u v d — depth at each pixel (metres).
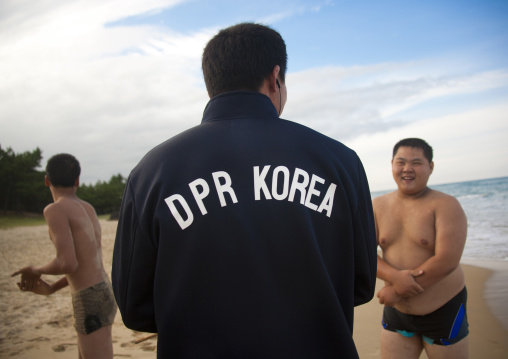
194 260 0.95
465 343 2.29
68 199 2.66
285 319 0.94
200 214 0.97
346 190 1.08
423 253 2.35
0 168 57.62
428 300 2.26
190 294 0.94
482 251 8.73
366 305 4.73
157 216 0.98
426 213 2.35
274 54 1.20
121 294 1.06
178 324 0.94
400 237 2.45
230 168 1.01
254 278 0.94
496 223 13.53
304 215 1.00
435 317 2.26
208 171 1.01
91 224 2.72
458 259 2.20
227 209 0.97
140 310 1.05
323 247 1.03
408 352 2.41
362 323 4.09
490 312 4.22
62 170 2.69
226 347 0.92
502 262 7.17
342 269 1.06
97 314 2.59
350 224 1.07
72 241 2.52
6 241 20.06
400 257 2.42
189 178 1.00
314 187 1.04
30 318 4.75
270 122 1.10
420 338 2.41
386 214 2.54
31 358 3.48
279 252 0.97
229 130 1.07
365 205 1.13
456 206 2.27
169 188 1.00
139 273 1.03
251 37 1.18
